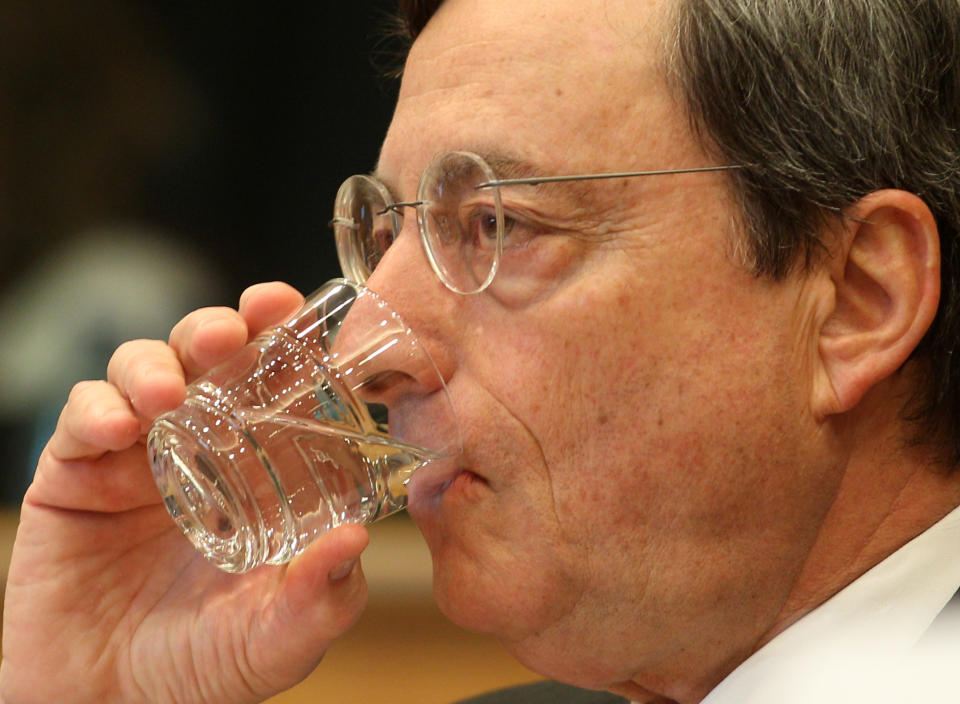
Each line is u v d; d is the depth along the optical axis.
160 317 7.72
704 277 2.81
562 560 2.87
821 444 2.91
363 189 3.25
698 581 2.89
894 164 2.89
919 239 2.87
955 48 2.99
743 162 2.80
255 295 3.25
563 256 2.83
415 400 2.83
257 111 7.58
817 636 2.95
